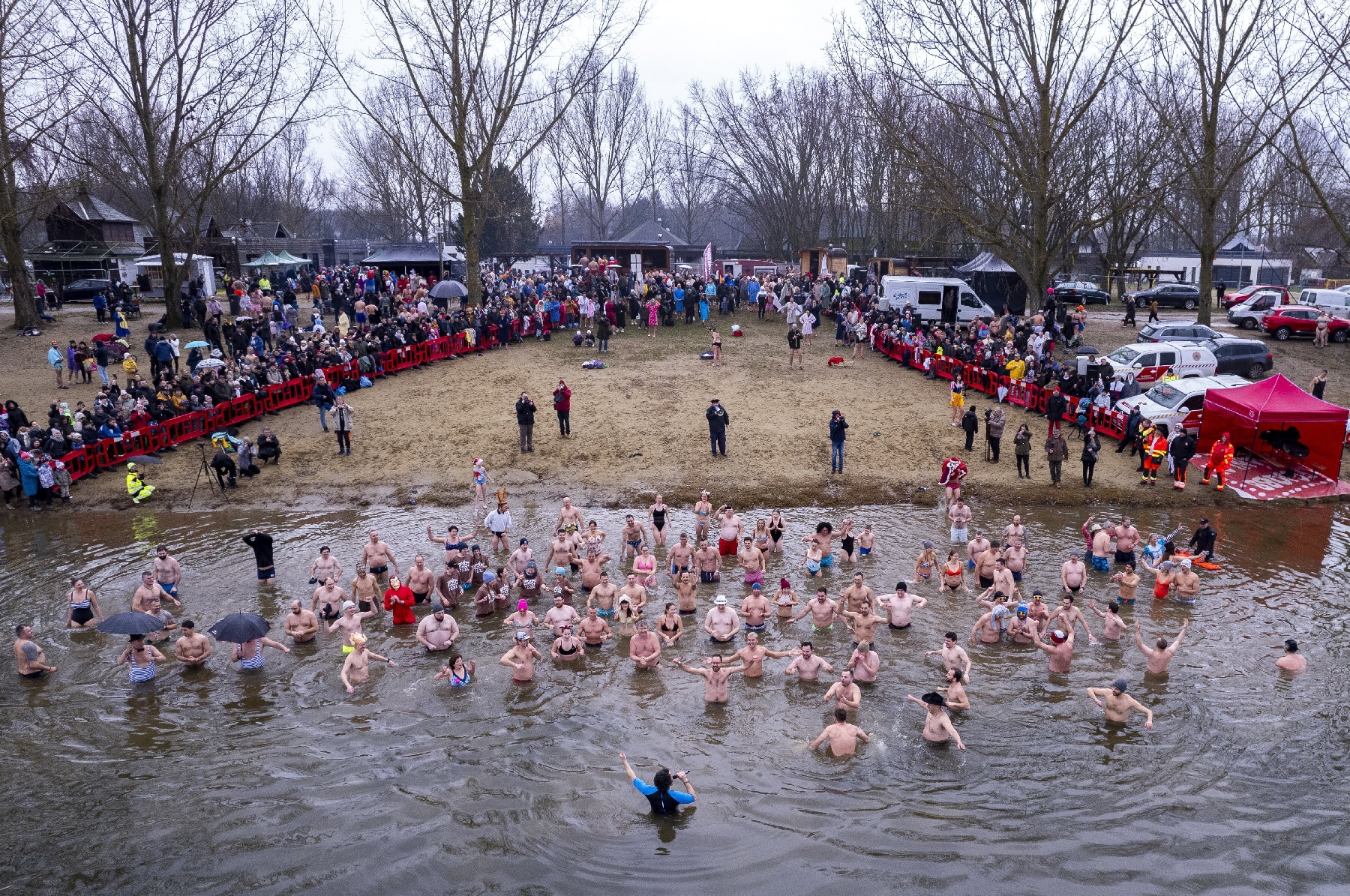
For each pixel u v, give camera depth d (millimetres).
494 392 31594
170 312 38531
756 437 27516
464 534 21547
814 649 15984
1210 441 26062
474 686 14742
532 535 21453
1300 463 25250
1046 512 22938
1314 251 68125
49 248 47438
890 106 51156
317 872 10211
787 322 42812
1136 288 64000
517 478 24922
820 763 12508
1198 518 22578
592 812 11430
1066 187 36250
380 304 41562
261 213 81062
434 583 17859
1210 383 26766
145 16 35000
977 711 13812
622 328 41250
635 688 14734
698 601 18016
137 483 23484
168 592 17969
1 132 33500
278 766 12484
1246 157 38375
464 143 41188
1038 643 15016
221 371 28953
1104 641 16156
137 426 26141
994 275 43344
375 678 15031
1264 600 17812
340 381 31234
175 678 15023
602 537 19766
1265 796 11703
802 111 70938
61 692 14516
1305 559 19938
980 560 18469
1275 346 36906
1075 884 10023
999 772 12273
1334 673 14930
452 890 9945
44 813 11352
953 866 10320
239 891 9922
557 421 28859
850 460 25984
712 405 25891
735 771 12352
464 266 51875
